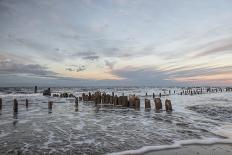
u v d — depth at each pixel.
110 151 9.60
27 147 10.30
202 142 10.87
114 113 23.05
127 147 10.19
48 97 51.44
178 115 21.08
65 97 51.66
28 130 14.17
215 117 19.41
